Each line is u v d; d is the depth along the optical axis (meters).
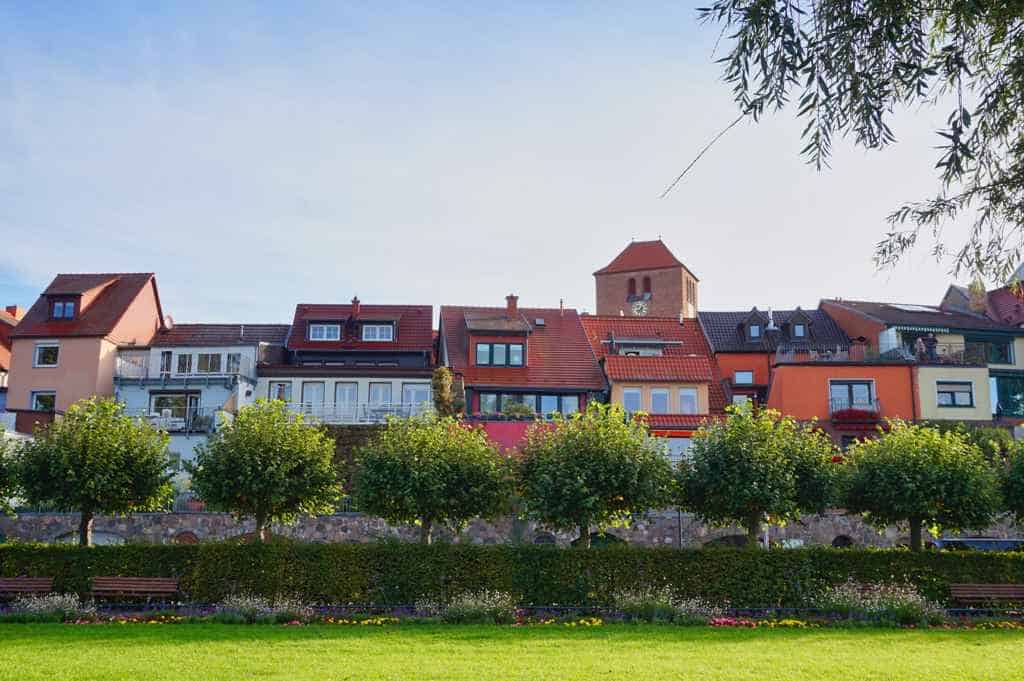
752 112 7.91
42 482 26.88
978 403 47.88
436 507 27.72
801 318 56.38
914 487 27.22
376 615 23.31
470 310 56.38
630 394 47.84
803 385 48.09
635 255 87.75
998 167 8.62
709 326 57.78
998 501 27.94
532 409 45.97
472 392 48.59
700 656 17.02
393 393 49.53
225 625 21.27
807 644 18.86
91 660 15.83
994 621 22.98
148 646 17.64
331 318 52.59
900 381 47.94
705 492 28.23
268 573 24.73
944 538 34.69
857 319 54.94
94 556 24.86
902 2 7.57
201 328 55.22
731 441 28.12
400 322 54.00
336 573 24.88
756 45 7.86
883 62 7.76
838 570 25.56
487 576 25.11
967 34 8.12
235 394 48.00
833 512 34.72
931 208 8.78
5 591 23.83
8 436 32.84
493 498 28.03
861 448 30.44
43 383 49.72
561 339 53.19
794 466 27.84
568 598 25.00
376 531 33.62
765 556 25.50
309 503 27.83
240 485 26.81
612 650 17.70
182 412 48.06
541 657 16.72
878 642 19.28
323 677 14.46
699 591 25.14
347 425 41.50
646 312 84.81
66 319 51.25
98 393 49.34
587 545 27.14
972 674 15.16
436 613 23.39
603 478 26.91
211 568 24.75
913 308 58.44
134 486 27.56
